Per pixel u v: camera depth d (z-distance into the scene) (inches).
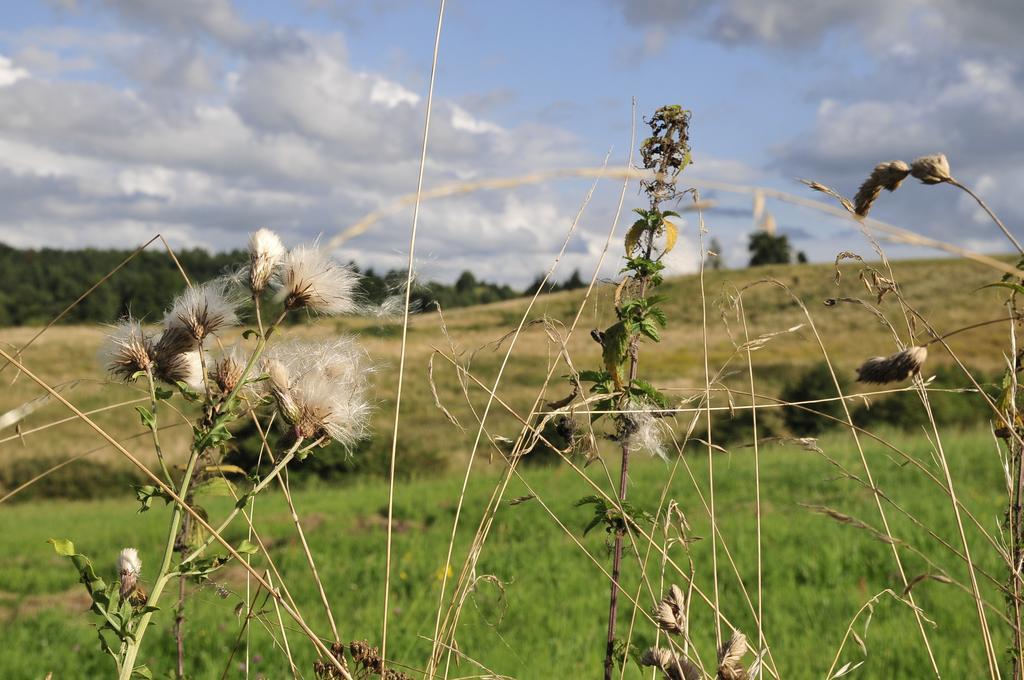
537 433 86.4
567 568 316.2
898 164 58.3
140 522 557.3
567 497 476.7
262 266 71.1
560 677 186.5
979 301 1770.4
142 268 1876.2
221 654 205.6
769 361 1285.7
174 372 68.2
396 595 289.1
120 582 63.3
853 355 1275.8
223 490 74.2
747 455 572.4
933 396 791.7
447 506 508.1
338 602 282.8
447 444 835.4
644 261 90.1
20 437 56.4
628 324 88.9
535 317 93.2
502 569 318.3
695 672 70.7
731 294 90.4
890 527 328.2
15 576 382.9
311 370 75.2
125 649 56.9
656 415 87.8
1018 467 75.2
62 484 832.9
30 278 3334.2
